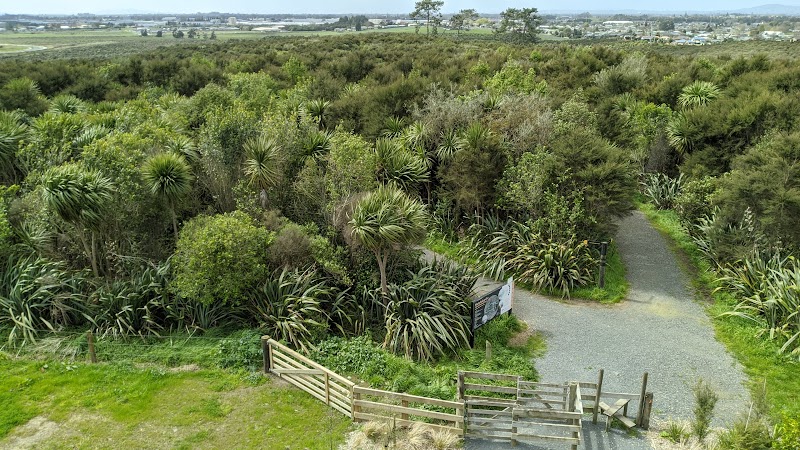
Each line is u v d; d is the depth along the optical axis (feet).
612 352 36.68
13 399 29.73
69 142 49.83
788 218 43.45
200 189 48.78
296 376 31.35
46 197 36.32
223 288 35.99
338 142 46.26
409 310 38.22
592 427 28.68
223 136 48.32
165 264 39.52
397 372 32.76
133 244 41.32
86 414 28.84
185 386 31.35
